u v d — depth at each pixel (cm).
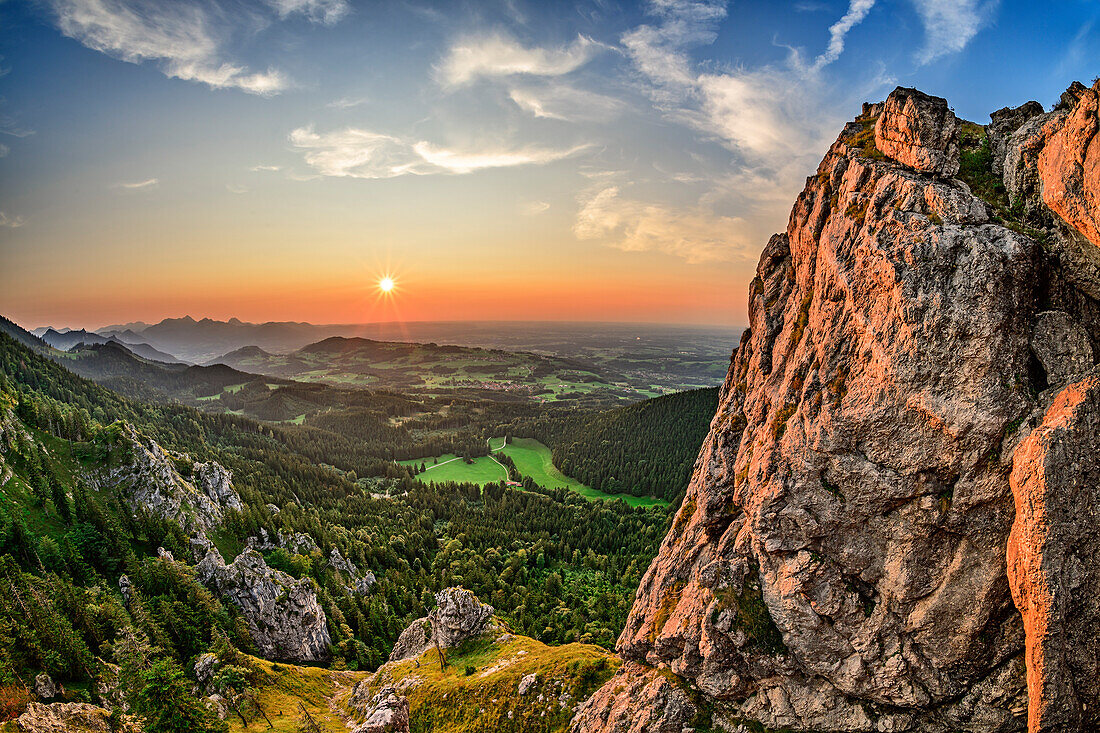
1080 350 3678
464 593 11662
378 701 9356
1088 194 3322
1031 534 3409
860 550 4591
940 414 3981
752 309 6681
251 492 19938
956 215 4062
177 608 11756
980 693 4238
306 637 13162
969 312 3875
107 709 7838
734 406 6425
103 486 15525
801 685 5041
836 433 4541
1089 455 3300
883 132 4956
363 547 19388
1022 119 4366
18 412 16688
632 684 6272
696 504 6850
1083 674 3288
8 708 6800
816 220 5353
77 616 9694
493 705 8200
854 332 4528
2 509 12431
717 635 5303
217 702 9175
